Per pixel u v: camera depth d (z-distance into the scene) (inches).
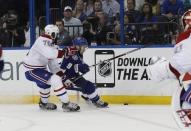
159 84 396.2
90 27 441.1
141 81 401.1
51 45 368.8
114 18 443.5
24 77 424.8
